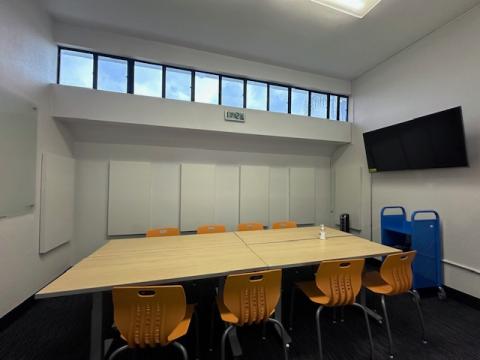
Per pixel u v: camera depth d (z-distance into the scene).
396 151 3.09
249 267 1.54
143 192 3.41
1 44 1.88
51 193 2.57
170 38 3.03
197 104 3.27
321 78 4.01
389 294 1.73
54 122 2.71
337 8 2.25
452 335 1.90
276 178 4.23
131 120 2.96
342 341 1.82
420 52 2.94
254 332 1.93
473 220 2.36
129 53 2.99
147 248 1.97
